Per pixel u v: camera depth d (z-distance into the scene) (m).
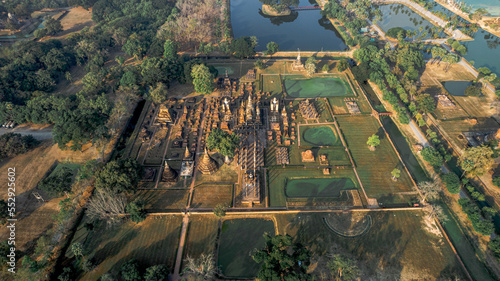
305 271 84.25
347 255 97.88
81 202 115.31
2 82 159.12
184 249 99.75
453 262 95.81
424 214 110.00
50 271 94.25
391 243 100.94
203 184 121.31
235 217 110.00
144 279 89.00
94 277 92.62
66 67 189.00
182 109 161.50
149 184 121.44
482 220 101.81
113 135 147.25
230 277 93.19
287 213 110.75
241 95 170.00
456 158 132.12
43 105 148.25
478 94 163.62
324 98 168.25
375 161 130.75
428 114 156.25
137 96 166.50
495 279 92.00
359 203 113.75
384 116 157.75
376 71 178.38
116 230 105.94
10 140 130.25
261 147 137.12
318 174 125.62
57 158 133.12
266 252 86.56
